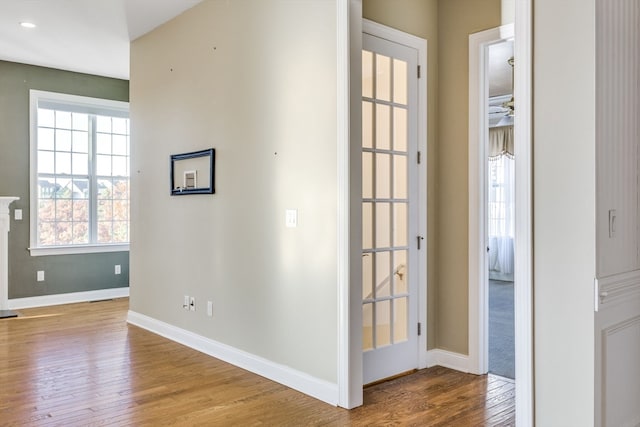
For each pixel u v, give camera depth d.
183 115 4.43
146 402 3.07
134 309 5.20
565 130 1.96
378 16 3.41
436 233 3.84
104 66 6.13
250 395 3.18
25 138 6.02
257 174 3.62
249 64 3.69
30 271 6.07
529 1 2.04
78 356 4.04
